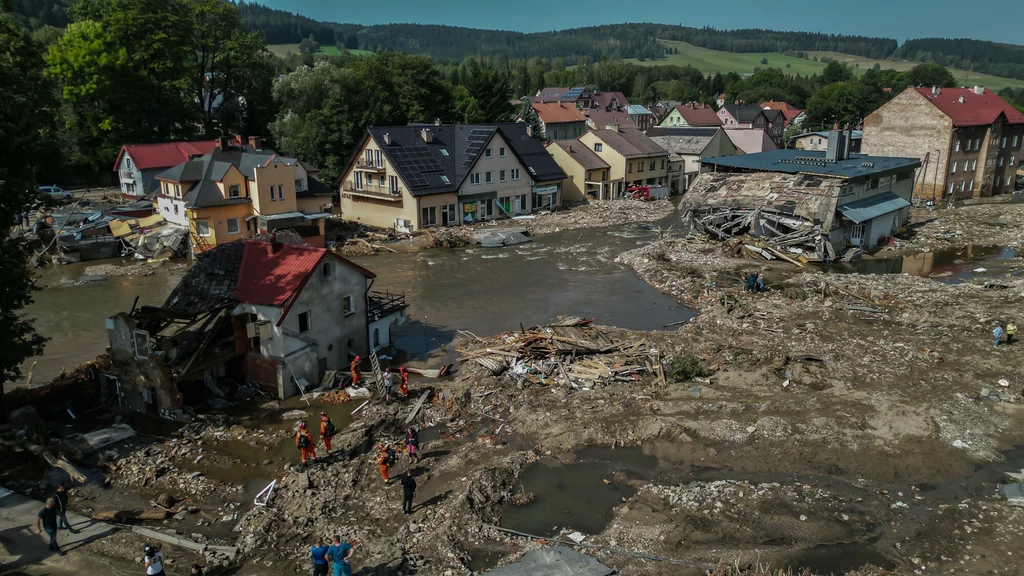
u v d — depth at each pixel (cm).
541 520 2131
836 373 3145
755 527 2044
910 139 8212
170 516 2178
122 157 6881
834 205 5500
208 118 8925
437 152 7106
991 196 8819
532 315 4238
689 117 14375
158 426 2789
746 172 6606
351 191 7162
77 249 5572
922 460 2414
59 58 7344
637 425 2677
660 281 4953
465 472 2366
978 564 1866
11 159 2495
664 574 1836
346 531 2048
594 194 8806
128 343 2842
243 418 2844
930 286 4547
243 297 3023
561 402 2947
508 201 7525
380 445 2558
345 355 3366
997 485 2270
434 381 3228
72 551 1961
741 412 2767
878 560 1900
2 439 2520
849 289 4494
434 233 6444
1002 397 2884
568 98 15862
